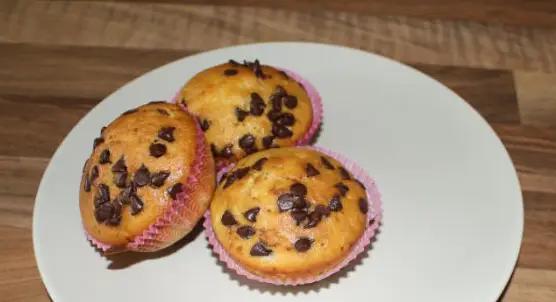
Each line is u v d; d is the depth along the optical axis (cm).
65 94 59
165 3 65
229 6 64
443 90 54
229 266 47
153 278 48
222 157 51
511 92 57
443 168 51
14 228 52
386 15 63
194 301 47
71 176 52
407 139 52
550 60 59
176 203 47
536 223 51
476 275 46
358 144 52
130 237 47
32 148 56
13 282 50
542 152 54
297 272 46
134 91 56
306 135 52
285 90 52
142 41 62
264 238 46
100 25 63
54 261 48
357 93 55
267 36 62
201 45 62
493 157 51
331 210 46
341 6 64
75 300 47
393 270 47
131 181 47
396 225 49
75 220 50
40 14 64
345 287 47
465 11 63
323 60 56
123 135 48
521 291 48
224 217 47
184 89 52
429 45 61
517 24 62
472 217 49
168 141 48
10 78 60
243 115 50
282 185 47
